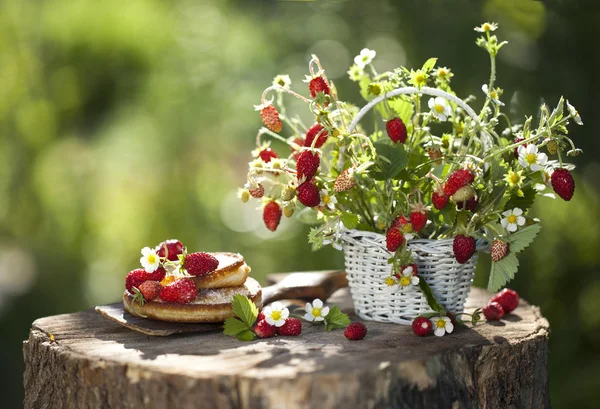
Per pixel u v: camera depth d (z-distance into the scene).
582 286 1.36
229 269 0.90
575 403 1.32
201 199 1.98
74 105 2.09
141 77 2.01
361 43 1.54
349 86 1.50
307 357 0.82
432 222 0.89
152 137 1.94
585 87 1.25
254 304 0.89
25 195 2.14
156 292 0.88
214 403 0.79
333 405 0.79
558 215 1.36
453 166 0.87
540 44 1.28
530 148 0.84
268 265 1.76
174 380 0.80
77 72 2.04
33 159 2.14
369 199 0.91
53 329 0.90
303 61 1.72
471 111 0.86
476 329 0.90
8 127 2.12
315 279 0.99
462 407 0.83
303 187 0.86
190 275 0.89
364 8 1.51
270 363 0.81
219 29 1.92
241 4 1.92
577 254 1.35
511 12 1.30
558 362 1.36
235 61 1.86
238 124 1.84
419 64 1.34
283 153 1.66
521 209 0.88
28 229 2.17
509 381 0.87
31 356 0.89
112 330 0.90
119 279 2.10
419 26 1.35
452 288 0.89
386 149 0.86
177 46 1.95
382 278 0.90
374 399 0.80
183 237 1.96
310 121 1.63
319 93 0.86
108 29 1.99
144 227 2.03
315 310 0.90
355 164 0.88
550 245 1.35
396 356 0.82
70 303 2.06
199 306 0.88
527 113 1.23
